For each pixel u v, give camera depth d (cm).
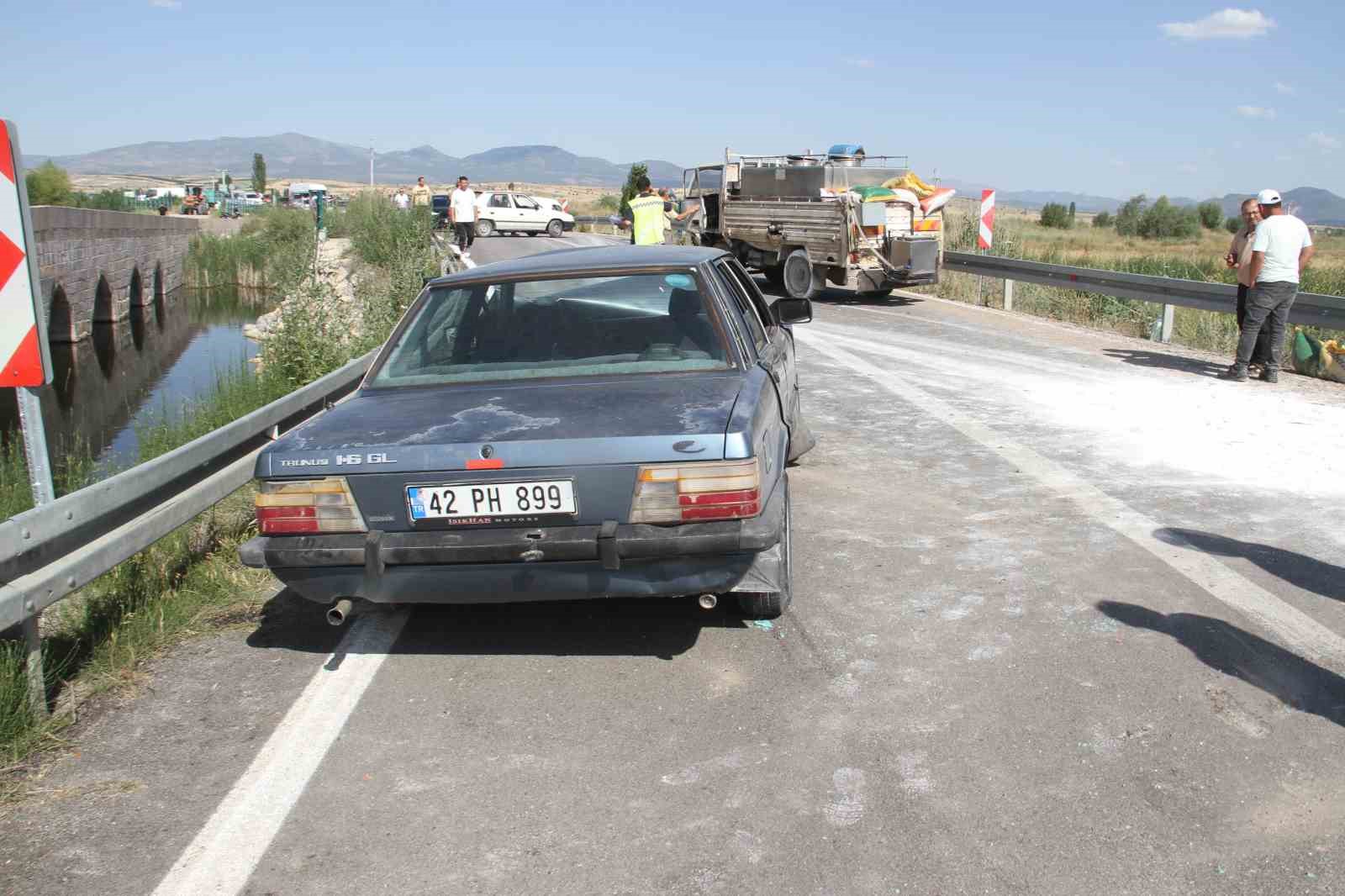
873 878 275
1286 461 717
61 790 328
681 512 365
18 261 390
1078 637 427
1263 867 278
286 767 340
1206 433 809
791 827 299
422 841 297
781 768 331
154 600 471
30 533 352
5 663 367
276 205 5194
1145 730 351
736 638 433
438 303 484
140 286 3322
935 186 1820
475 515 371
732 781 325
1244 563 511
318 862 289
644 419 382
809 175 1880
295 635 452
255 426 558
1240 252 1105
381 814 312
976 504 621
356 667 417
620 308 470
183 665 422
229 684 403
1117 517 590
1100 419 867
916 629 439
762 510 378
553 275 483
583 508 368
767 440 409
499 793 321
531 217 4219
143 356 2386
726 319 468
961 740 347
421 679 404
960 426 844
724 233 2075
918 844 290
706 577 373
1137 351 1259
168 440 821
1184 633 429
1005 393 988
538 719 369
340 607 385
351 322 1235
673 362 447
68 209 2506
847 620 449
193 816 312
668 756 340
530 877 280
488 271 495
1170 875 274
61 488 725
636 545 362
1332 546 536
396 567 375
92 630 442
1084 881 273
